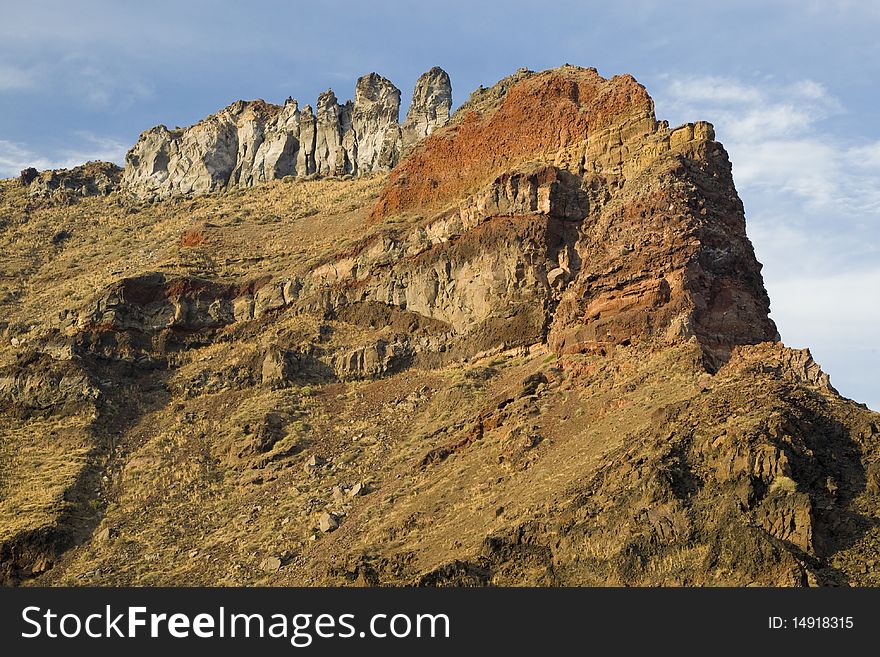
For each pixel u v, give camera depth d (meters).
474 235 101.81
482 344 97.19
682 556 60.78
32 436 98.81
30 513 87.50
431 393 94.56
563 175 101.44
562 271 96.75
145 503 89.06
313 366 101.38
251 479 89.31
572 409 81.25
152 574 80.06
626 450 69.56
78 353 106.19
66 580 81.31
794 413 67.31
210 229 134.25
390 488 82.25
